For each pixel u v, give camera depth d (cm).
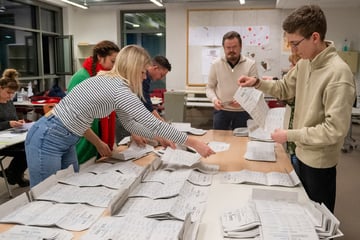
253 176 155
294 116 170
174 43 766
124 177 149
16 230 101
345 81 132
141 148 203
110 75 159
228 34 288
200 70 754
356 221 293
